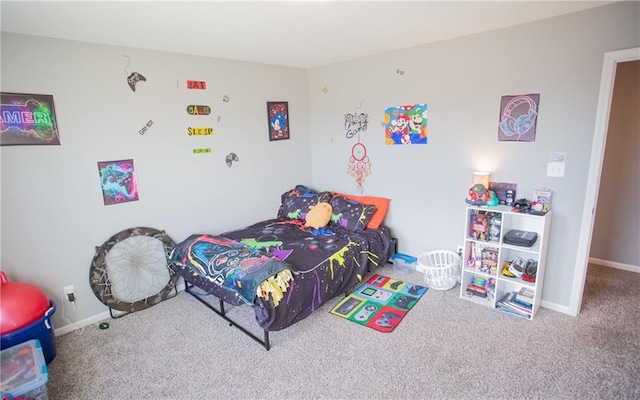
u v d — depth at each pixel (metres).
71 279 2.68
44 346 2.21
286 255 2.89
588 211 2.46
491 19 2.43
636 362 2.09
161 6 1.92
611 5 2.17
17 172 2.36
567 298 2.66
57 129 2.49
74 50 2.51
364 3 2.01
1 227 2.34
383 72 3.46
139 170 2.94
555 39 2.42
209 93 3.32
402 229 3.68
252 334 2.56
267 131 3.89
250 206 3.85
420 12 2.22
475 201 2.79
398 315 2.73
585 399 1.85
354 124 3.84
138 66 2.84
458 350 2.28
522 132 2.68
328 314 2.78
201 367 2.24
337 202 3.80
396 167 3.58
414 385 2.00
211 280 2.60
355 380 2.06
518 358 2.17
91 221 2.73
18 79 2.30
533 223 2.73
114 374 2.20
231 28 2.39
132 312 2.93
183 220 3.29
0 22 2.08
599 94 2.31
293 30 2.51
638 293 2.91
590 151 2.40
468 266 2.98
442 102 3.10
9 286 2.19
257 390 2.02
